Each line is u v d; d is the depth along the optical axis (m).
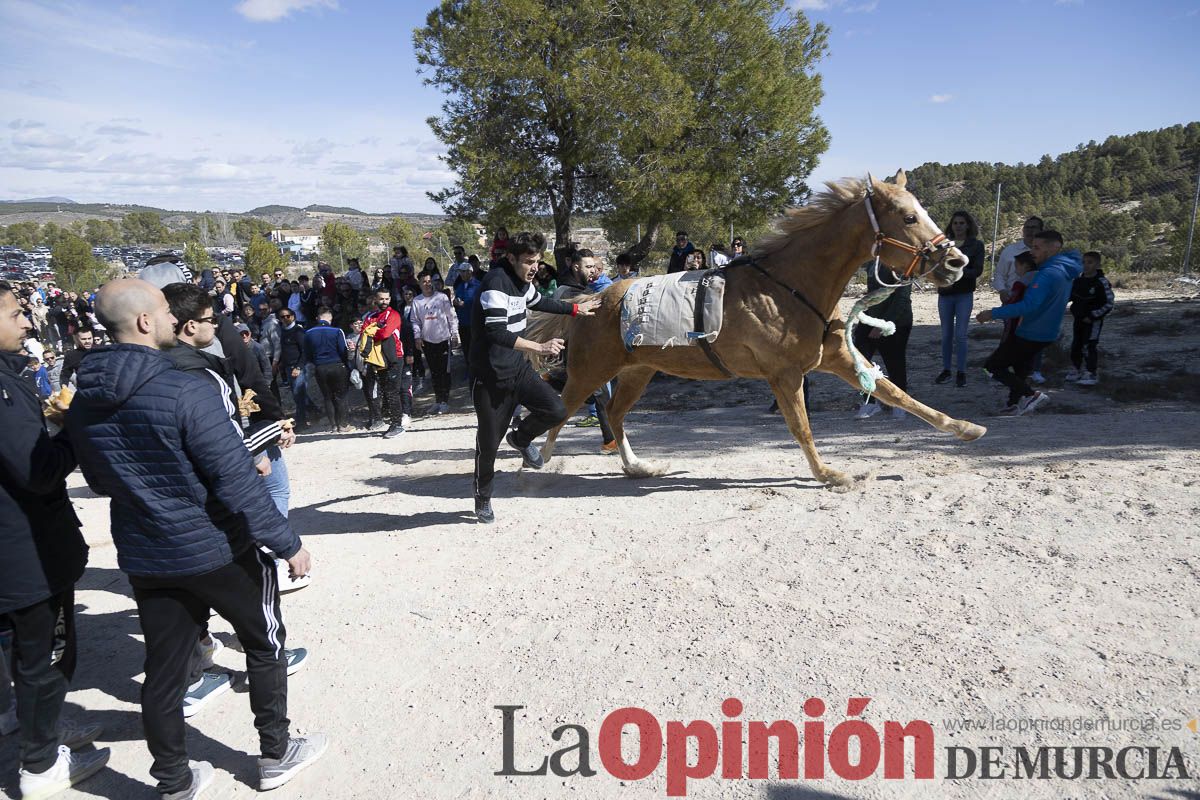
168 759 2.94
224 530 2.86
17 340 3.12
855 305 5.59
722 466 6.71
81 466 2.81
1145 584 3.83
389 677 3.78
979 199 60.41
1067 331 12.94
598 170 17.77
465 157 16.56
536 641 3.94
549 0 16.25
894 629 3.68
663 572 4.56
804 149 19.36
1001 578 4.05
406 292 14.38
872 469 6.12
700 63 18.02
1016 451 6.27
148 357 2.75
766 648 3.63
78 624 4.77
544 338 6.41
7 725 3.65
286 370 13.62
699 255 11.09
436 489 6.99
